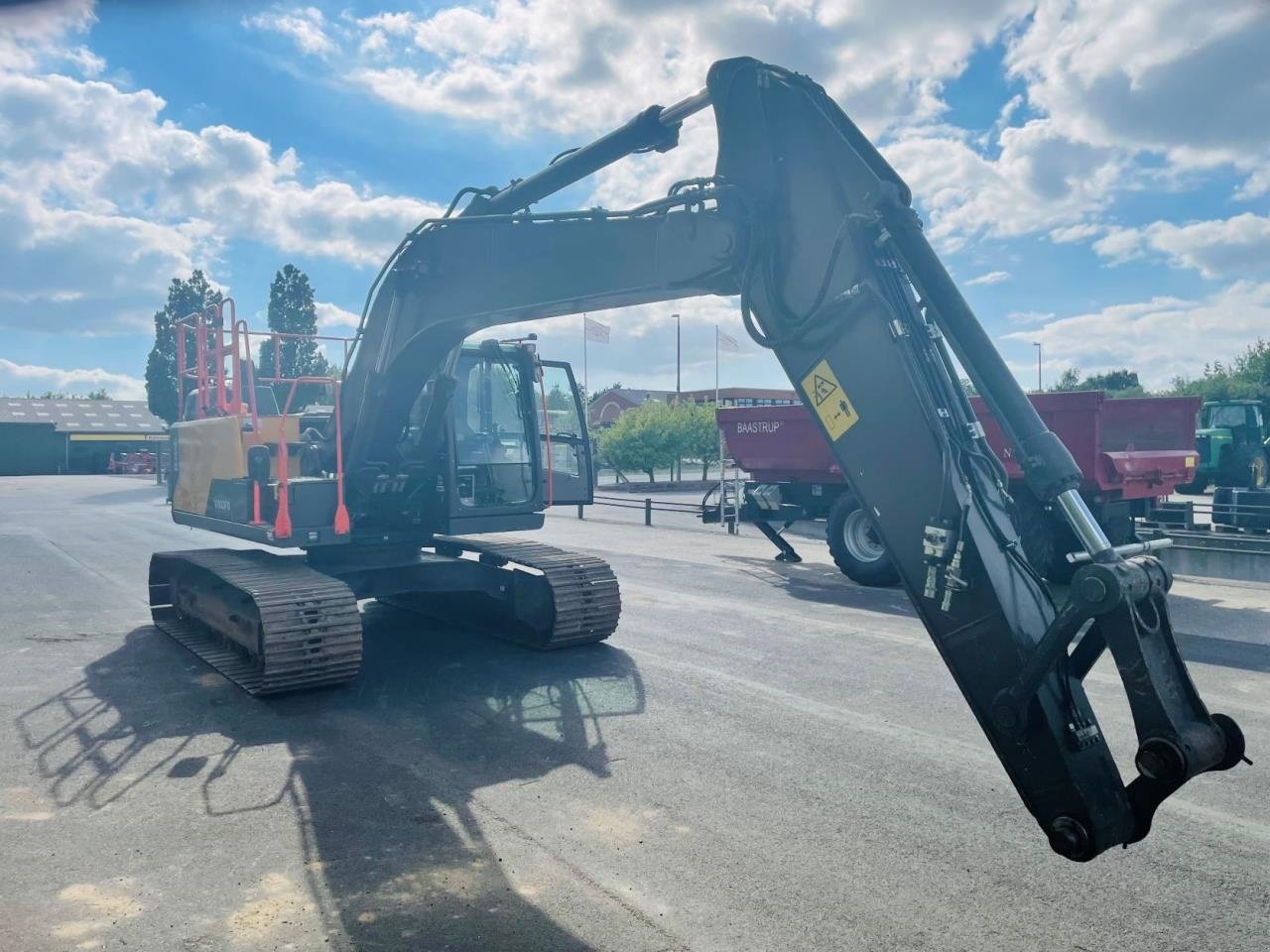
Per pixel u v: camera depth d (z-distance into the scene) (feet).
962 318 10.64
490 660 24.20
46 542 54.70
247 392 27.63
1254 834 13.69
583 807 14.64
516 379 26.68
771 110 12.54
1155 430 36.81
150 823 14.06
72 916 11.32
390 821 14.11
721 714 19.51
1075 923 11.19
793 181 12.30
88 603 33.99
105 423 199.52
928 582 10.62
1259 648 25.38
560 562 25.58
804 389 12.19
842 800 14.92
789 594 34.60
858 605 32.32
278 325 151.02
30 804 14.79
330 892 11.91
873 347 11.37
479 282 19.24
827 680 22.13
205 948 10.62
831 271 11.70
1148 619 8.99
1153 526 42.78
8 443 180.96
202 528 27.20
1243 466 66.74
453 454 24.88
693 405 116.88
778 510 42.96
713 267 13.71
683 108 14.82
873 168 11.83
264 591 21.16
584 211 15.35
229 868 12.59
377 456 24.02
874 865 12.69
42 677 22.77
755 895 11.84
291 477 24.79
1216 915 11.37
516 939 10.80
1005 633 10.01
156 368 163.73
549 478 26.66
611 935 10.89
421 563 26.12
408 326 21.50
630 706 20.07
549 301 17.44
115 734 18.33
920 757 16.92
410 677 22.52
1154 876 12.39
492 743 17.71
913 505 10.98
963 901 11.70
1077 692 9.84
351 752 17.24
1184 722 8.71
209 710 19.93
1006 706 9.61
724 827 13.91
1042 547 31.65
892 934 10.92
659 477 142.00
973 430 11.07
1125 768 16.55
